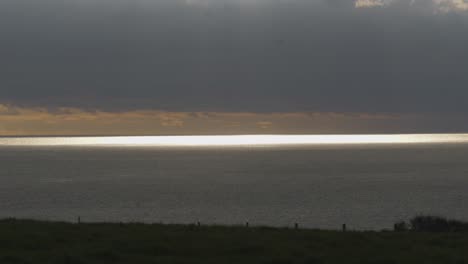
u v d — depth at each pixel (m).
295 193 122.50
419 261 28.83
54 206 101.25
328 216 86.06
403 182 149.38
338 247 32.53
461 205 99.81
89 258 29.03
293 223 78.38
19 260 28.34
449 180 154.38
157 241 33.34
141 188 136.12
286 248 31.67
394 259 29.00
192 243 32.84
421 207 96.94
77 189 134.25
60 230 37.09
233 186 140.75
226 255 30.50
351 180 157.12
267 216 86.38
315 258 29.19
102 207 99.38
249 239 34.09
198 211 93.06
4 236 34.28
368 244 33.12
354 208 95.69
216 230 38.03
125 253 30.73
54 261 28.14
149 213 90.75
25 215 88.81
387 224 77.31
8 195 121.12
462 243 34.06
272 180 158.50
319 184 145.00
